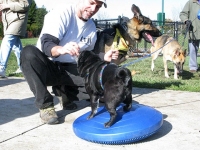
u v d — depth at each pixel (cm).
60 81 373
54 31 329
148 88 540
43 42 321
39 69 327
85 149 266
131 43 511
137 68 949
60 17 336
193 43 863
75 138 292
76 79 374
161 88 541
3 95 479
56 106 414
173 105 411
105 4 338
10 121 347
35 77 324
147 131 269
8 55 654
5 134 305
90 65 315
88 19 364
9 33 650
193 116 357
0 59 647
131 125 270
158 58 1363
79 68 323
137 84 566
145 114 292
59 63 369
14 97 464
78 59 324
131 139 266
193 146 270
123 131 264
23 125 332
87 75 313
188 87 532
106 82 282
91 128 279
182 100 439
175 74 768
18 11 651
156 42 863
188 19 836
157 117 289
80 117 321
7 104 423
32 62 321
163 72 885
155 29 542
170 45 785
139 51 1290
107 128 272
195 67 886
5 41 653
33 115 370
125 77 274
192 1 816
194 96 466
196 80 707
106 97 278
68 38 354
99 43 461
